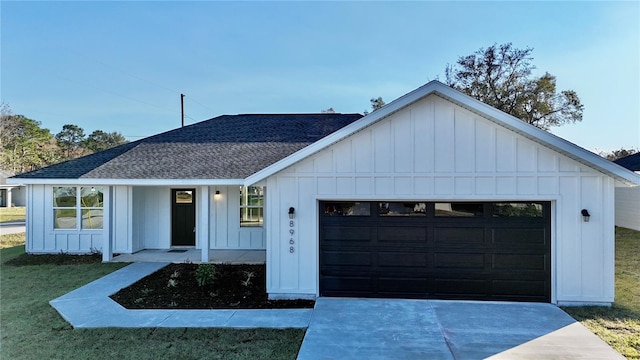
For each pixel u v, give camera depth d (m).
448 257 7.37
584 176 6.90
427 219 7.41
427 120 7.29
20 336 5.44
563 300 6.93
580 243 6.92
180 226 13.02
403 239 7.48
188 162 11.48
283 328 5.75
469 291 7.30
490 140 7.14
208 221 10.78
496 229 7.24
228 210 12.80
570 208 6.94
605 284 6.85
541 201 7.09
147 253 12.12
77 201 12.19
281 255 7.60
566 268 6.94
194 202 12.95
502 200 7.15
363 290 7.56
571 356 4.73
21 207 39.16
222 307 6.92
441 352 4.88
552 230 7.05
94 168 11.46
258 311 6.64
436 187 7.26
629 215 17.28
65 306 6.84
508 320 6.07
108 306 6.87
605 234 6.85
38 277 9.07
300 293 7.53
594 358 4.68
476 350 4.93
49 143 59.06
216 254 11.93
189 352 4.88
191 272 9.56
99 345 5.11
